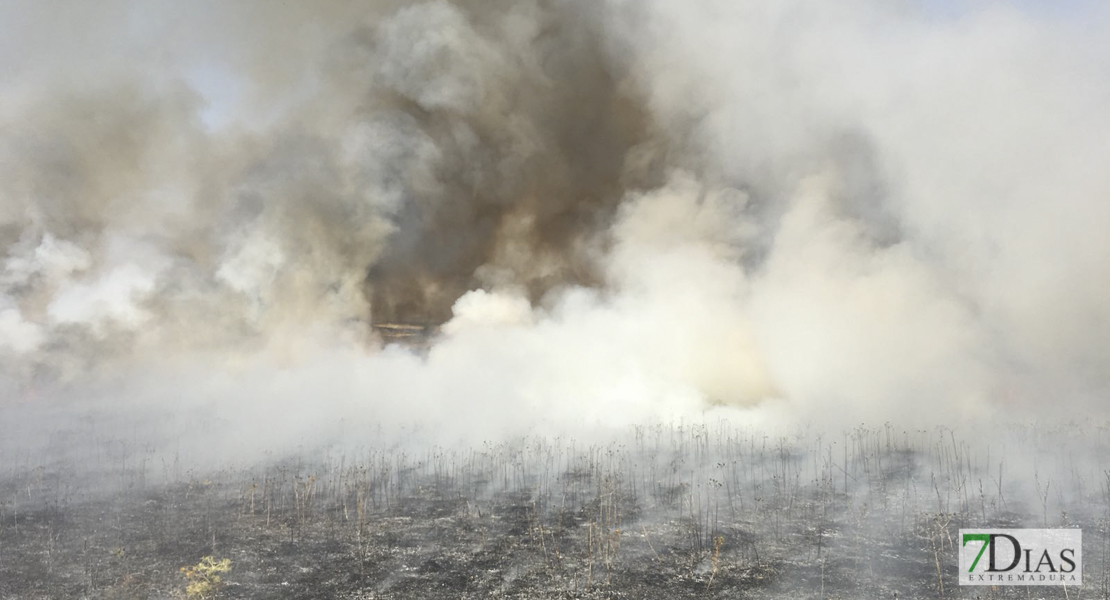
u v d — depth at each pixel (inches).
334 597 308.7
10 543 364.8
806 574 327.3
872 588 311.7
